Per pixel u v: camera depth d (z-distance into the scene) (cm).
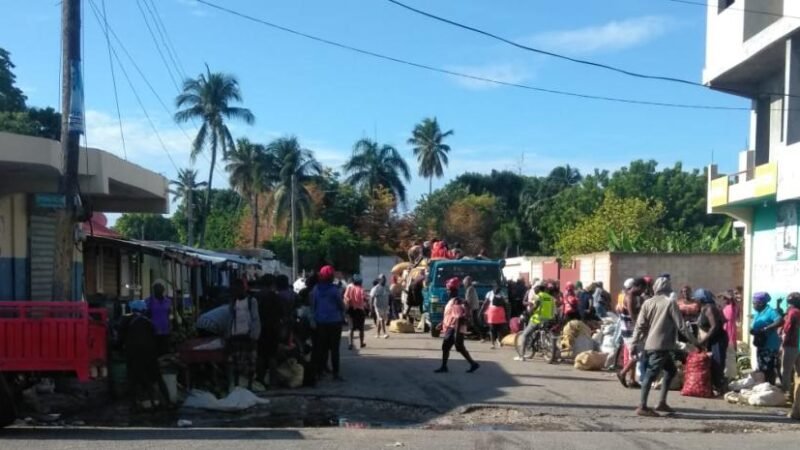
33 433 915
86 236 1712
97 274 1966
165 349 1189
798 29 1720
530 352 1811
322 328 1331
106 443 847
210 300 1830
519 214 8425
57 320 989
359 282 1992
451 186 8312
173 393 1116
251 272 3244
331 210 6769
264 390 1259
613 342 1576
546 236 7069
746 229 1880
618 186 6512
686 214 6159
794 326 1191
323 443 859
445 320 1516
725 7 2092
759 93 2105
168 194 1964
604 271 3011
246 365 1229
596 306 2162
